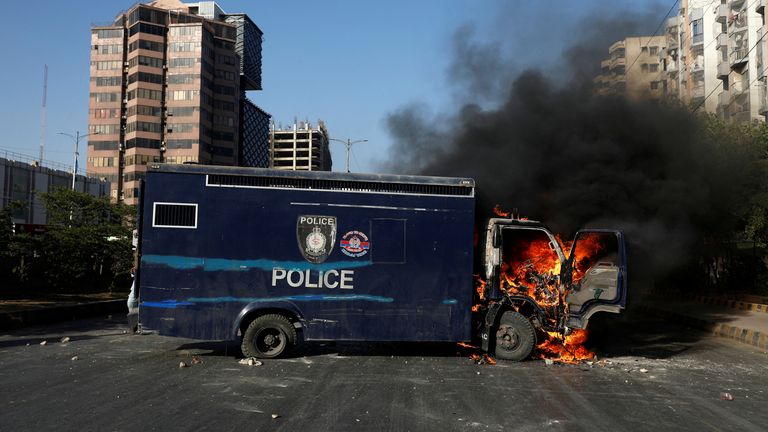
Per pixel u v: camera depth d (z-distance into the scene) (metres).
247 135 126.62
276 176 9.13
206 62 100.06
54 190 22.19
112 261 22.38
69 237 20.08
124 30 99.12
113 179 98.31
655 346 11.30
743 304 18.06
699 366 9.18
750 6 38.03
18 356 9.20
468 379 7.80
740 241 22.95
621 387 7.47
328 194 9.22
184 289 8.91
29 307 15.55
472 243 9.45
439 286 9.31
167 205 8.98
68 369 8.16
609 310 9.12
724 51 41.94
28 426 5.44
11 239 18.28
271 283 9.02
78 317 15.15
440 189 9.45
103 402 6.33
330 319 9.08
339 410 6.13
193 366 8.45
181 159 97.19
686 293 23.70
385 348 10.29
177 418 5.75
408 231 9.33
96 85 99.31
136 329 8.82
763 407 6.59
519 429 5.55
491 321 9.31
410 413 6.05
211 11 126.56
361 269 9.18
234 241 9.02
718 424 5.86
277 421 5.70
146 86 97.25
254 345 8.99
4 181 49.91
